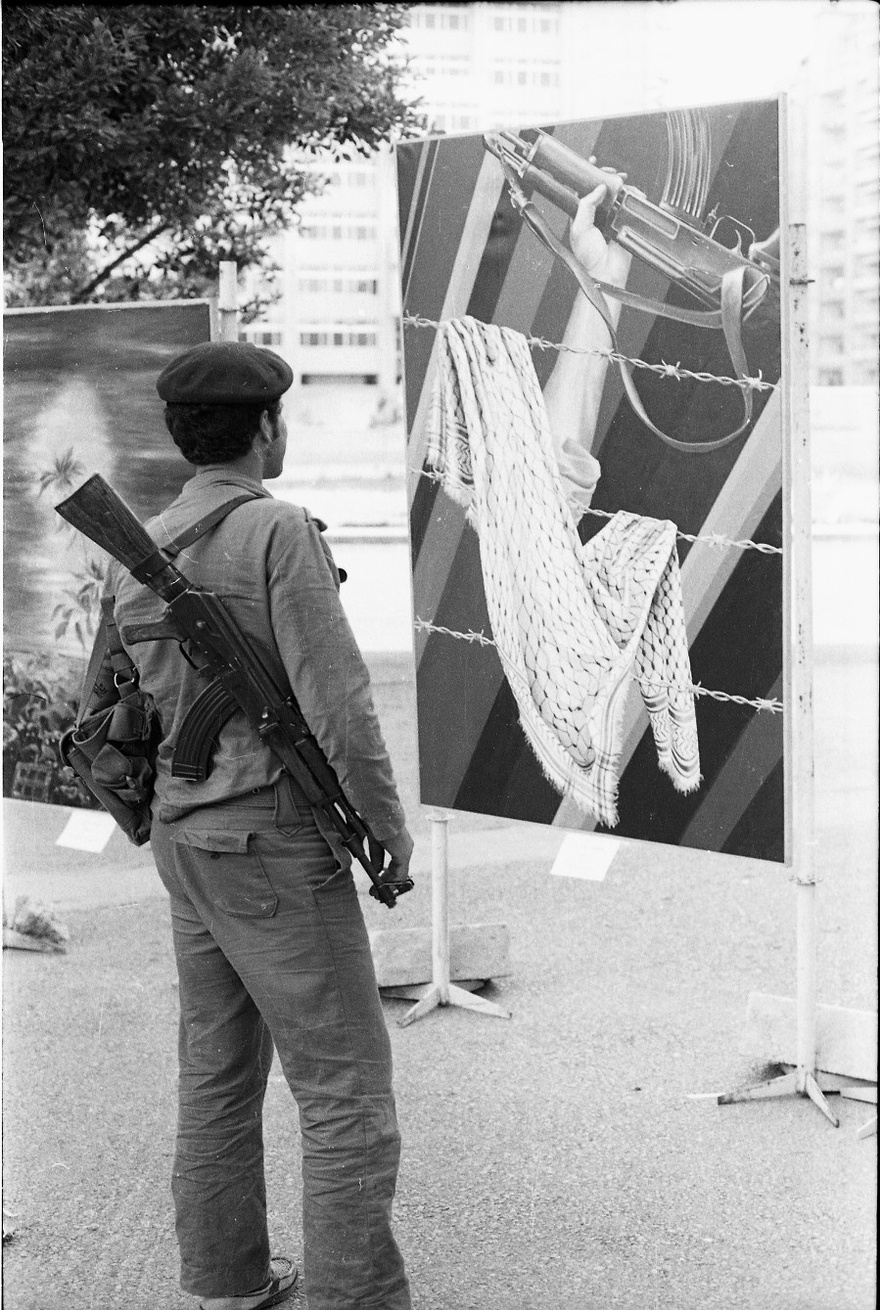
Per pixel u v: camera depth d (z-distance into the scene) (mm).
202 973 2475
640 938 4438
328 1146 2328
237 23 6023
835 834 5316
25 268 6957
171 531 2336
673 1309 2533
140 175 6164
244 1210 2553
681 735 3094
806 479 3137
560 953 4320
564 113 6887
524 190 3133
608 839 3301
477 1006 3867
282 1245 2818
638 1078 3461
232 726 2293
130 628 2334
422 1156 3102
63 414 3705
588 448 3129
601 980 4098
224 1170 2529
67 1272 2727
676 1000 3939
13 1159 3107
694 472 2994
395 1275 2363
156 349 3553
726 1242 2756
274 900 2295
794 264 2988
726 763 3041
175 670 2314
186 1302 2645
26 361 3721
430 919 4668
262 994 2328
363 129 6492
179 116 5953
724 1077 3463
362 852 2326
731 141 2844
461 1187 2977
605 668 3182
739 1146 3121
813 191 4883
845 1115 3273
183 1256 2562
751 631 2971
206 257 7164
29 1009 3883
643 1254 2709
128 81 5824
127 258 6992
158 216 7016
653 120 2930
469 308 3268
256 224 7312
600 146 3006
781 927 4523
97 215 6699
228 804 2307
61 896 4836
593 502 3143
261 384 2371
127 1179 3047
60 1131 3238
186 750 2307
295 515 2299
